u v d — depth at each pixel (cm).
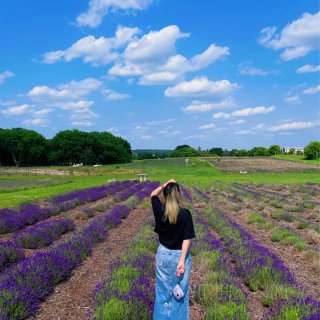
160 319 599
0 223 1717
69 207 2594
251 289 942
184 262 600
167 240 609
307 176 7844
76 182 6119
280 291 833
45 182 5912
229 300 753
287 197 3528
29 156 14150
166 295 603
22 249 1354
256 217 2048
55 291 928
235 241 1353
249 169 10094
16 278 866
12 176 8312
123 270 948
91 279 1027
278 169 10094
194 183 5534
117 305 703
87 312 786
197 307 812
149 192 3978
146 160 16975
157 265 616
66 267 1028
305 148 15688
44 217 2125
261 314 777
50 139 15762
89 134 15725
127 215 2328
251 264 1025
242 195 3562
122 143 18188
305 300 746
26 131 14400
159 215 613
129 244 1313
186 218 604
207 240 1385
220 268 1038
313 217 2270
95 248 1405
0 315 686
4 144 13662
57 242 1473
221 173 8850
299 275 1090
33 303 789
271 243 1522
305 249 1357
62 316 774
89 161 14700
